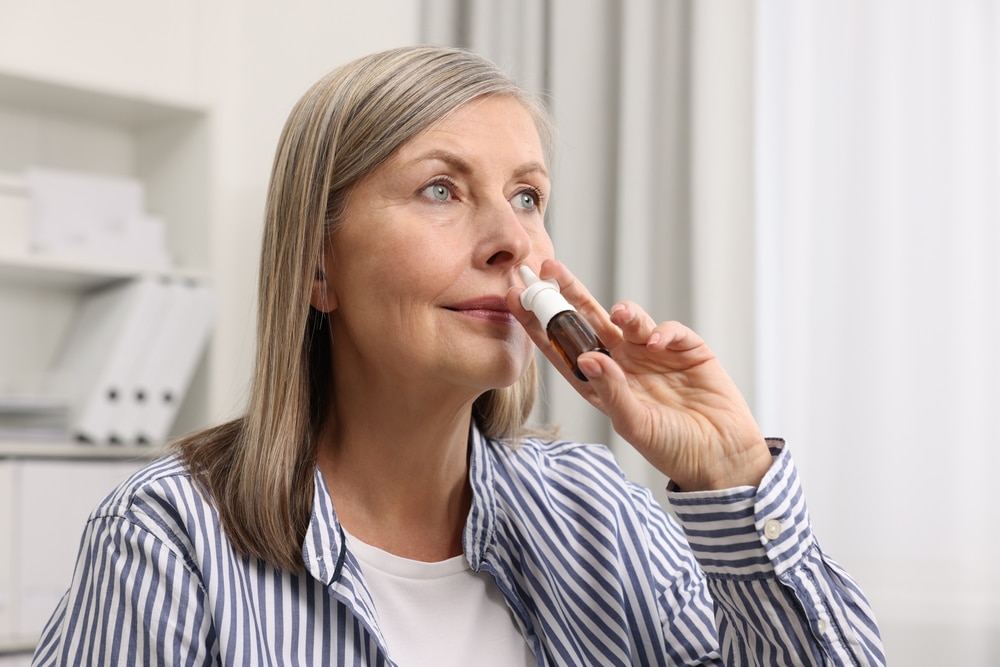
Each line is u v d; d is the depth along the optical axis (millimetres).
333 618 843
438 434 889
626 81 2414
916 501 1962
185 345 2252
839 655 855
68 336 2400
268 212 917
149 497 842
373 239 845
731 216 2209
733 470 889
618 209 2414
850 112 2076
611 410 855
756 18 2211
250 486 853
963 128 1940
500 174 858
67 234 2229
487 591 924
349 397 908
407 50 887
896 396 1996
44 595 1999
